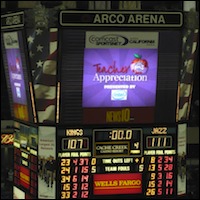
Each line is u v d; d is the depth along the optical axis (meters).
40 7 18.48
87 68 18.94
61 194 19.47
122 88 19.42
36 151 19.73
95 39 18.77
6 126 36.88
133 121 19.72
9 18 20.27
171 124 20.09
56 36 18.44
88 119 19.34
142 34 19.12
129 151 19.80
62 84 18.89
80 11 18.47
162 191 20.22
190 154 37.88
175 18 19.22
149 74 19.52
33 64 18.92
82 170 19.52
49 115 19.16
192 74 20.44
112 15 18.77
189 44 19.83
